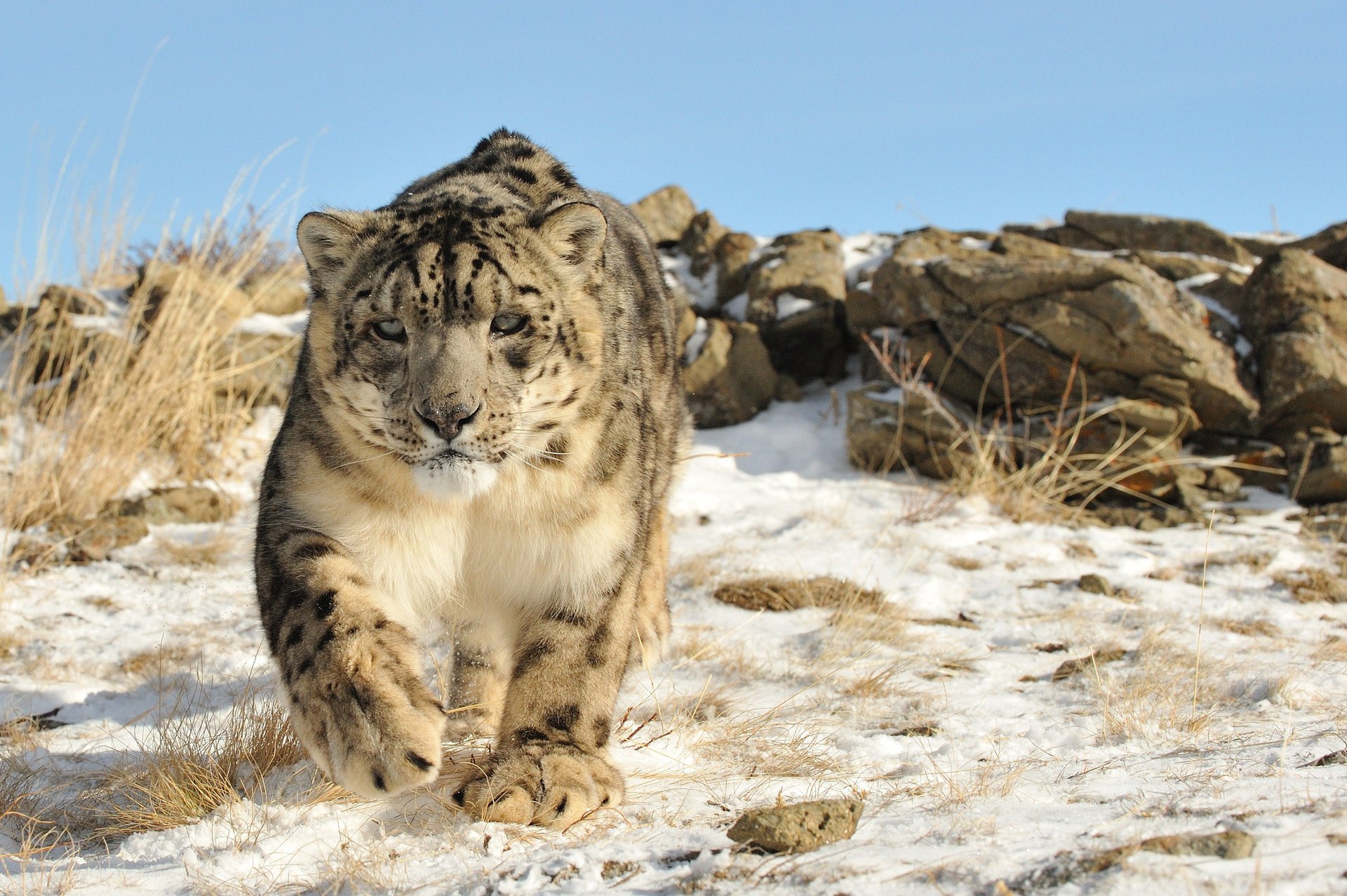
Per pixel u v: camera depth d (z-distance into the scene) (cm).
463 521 424
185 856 336
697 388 1102
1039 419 1017
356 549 409
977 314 1044
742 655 580
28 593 702
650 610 569
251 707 455
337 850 337
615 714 495
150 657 593
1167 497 980
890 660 586
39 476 845
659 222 1297
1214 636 627
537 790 365
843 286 1187
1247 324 1038
